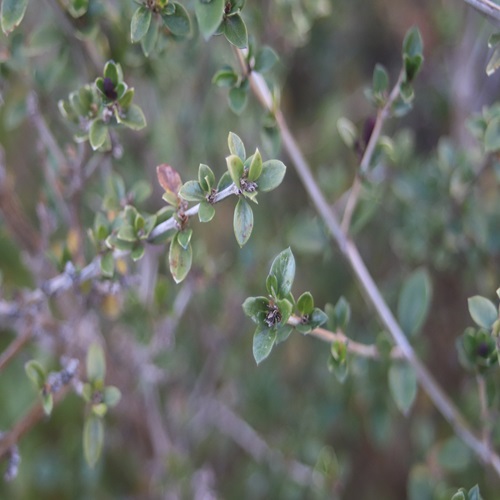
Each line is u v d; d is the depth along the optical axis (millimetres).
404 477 854
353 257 608
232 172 501
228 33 521
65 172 607
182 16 533
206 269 649
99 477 763
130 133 675
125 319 643
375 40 909
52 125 653
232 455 854
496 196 692
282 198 846
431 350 851
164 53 608
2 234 680
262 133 585
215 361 778
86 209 681
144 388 699
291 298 516
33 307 590
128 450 786
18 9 534
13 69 604
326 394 742
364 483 861
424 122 875
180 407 773
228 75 562
